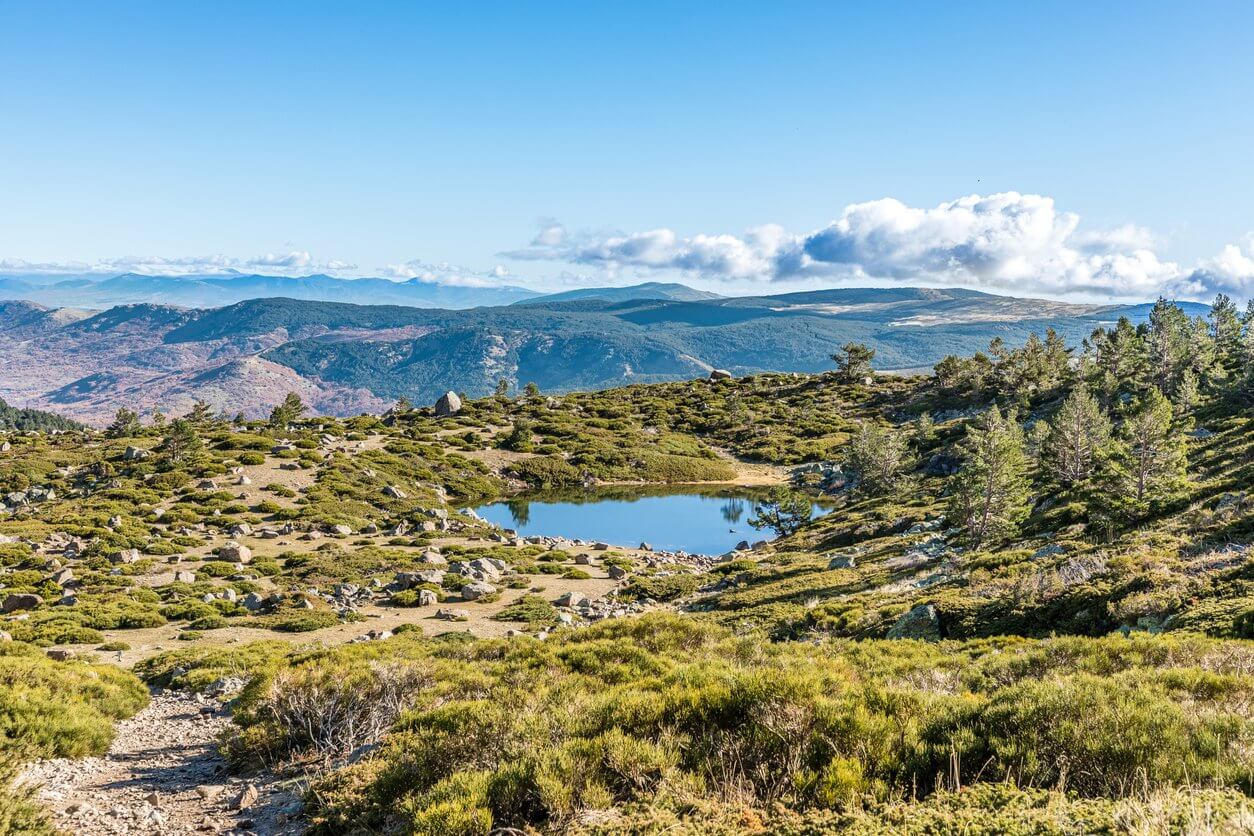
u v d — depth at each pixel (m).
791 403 166.88
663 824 6.36
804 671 11.66
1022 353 141.38
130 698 19.28
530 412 155.62
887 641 20.47
